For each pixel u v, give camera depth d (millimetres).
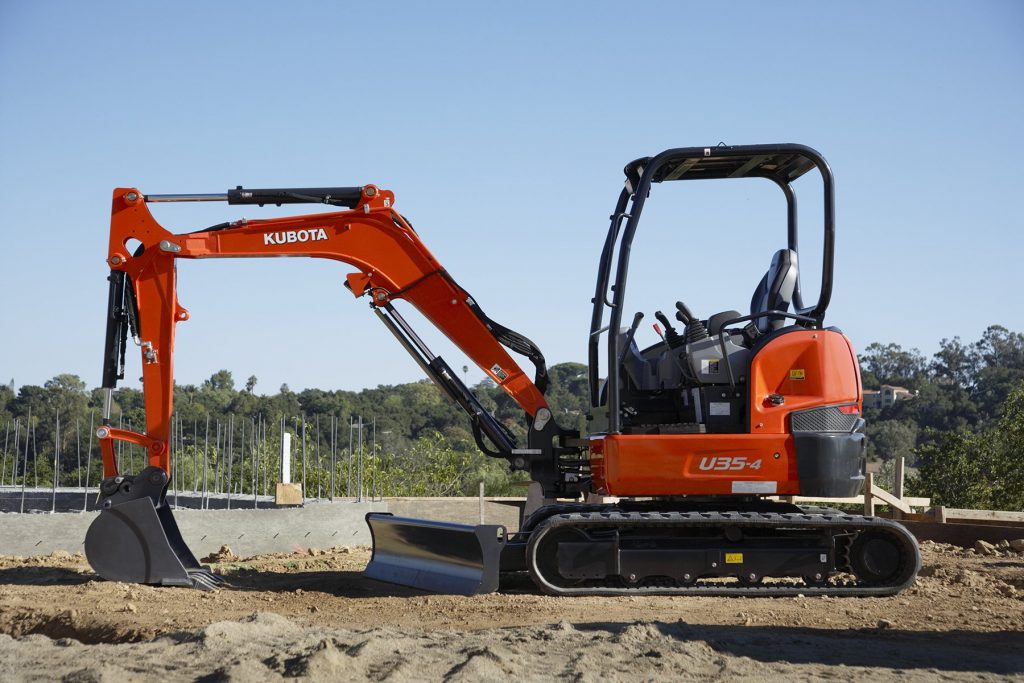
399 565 9711
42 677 5355
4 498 18031
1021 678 5559
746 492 9000
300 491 15188
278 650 5668
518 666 5387
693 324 9453
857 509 17719
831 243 9109
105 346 9922
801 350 9188
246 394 83812
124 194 9977
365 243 10312
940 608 8305
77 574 10070
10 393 51219
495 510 18266
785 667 5609
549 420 10539
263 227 10133
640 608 8266
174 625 7371
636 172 9695
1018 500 32500
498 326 10539
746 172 10047
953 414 89688
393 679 5039
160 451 9820
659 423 9703
